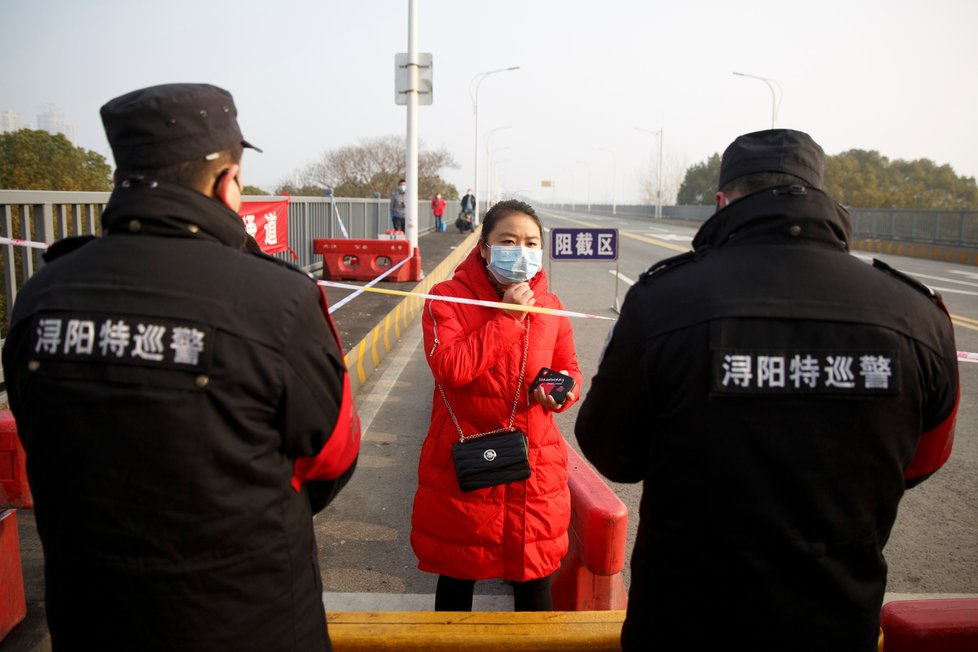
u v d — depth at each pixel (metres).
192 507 1.30
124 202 1.40
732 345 1.41
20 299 1.43
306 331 1.41
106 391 1.29
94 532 1.31
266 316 1.36
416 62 12.55
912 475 1.70
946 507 4.48
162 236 1.40
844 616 1.42
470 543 2.39
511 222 2.49
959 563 3.80
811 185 1.57
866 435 1.40
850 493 1.41
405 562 3.73
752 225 1.53
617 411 1.55
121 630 1.33
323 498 1.62
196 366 1.30
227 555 1.34
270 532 1.39
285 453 1.44
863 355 1.40
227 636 1.34
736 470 1.40
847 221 1.57
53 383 1.32
